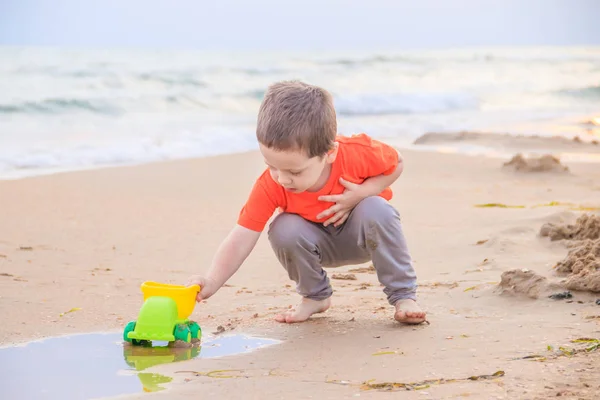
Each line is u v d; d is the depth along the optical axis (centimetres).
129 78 1956
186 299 312
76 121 1408
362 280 441
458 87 2334
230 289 423
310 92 302
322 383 250
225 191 797
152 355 293
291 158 294
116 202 722
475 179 855
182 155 1102
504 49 4709
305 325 336
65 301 390
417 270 454
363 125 1482
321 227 334
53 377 265
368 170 327
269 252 527
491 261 461
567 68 3131
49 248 534
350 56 3156
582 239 498
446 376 252
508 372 254
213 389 247
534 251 486
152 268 483
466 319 333
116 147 1116
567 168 895
